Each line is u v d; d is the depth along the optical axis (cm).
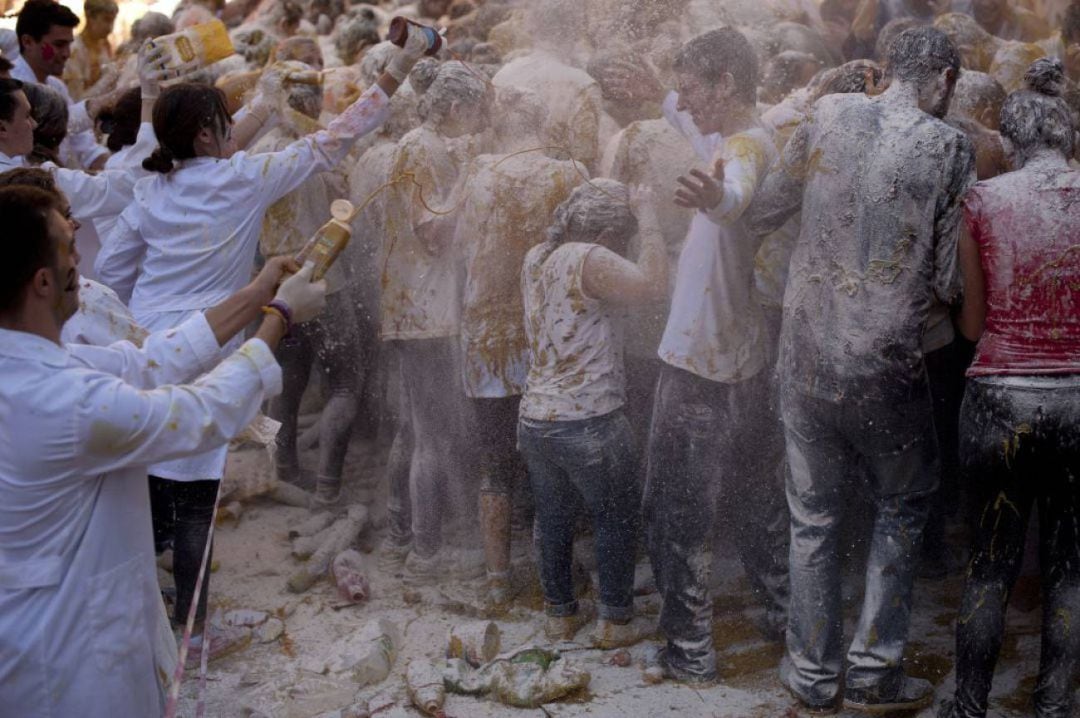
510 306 371
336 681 333
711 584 378
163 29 694
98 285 292
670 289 356
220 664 350
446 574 395
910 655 339
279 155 355
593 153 375
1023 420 281
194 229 347
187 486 341
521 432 344
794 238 346
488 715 317
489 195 366
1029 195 279
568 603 356
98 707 211
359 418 506
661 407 330
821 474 308
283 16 796
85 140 580
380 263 410
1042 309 279
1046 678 299
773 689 325
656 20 410
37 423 195
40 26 571
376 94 364
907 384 290
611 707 318
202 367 226
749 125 318
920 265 284
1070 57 493
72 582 206
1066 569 295
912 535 305
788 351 304
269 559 416
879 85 321
